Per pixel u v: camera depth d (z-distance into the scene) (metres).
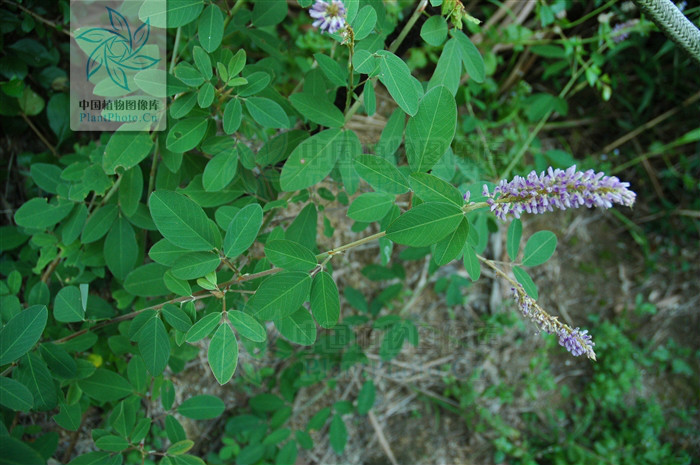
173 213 0.31
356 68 0.32
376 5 0.36
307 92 0.39
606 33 0.55
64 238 0.40
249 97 0.36
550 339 0.67
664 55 0.65
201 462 0.37
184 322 0.34
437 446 0.64
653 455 0.64
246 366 0.49
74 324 0.43
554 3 0.53
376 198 0.35
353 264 0.60
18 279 0.40
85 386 0.39
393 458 0.62
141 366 0.40
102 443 0.36
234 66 0.35
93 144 0.46
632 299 0.71
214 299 0.38
